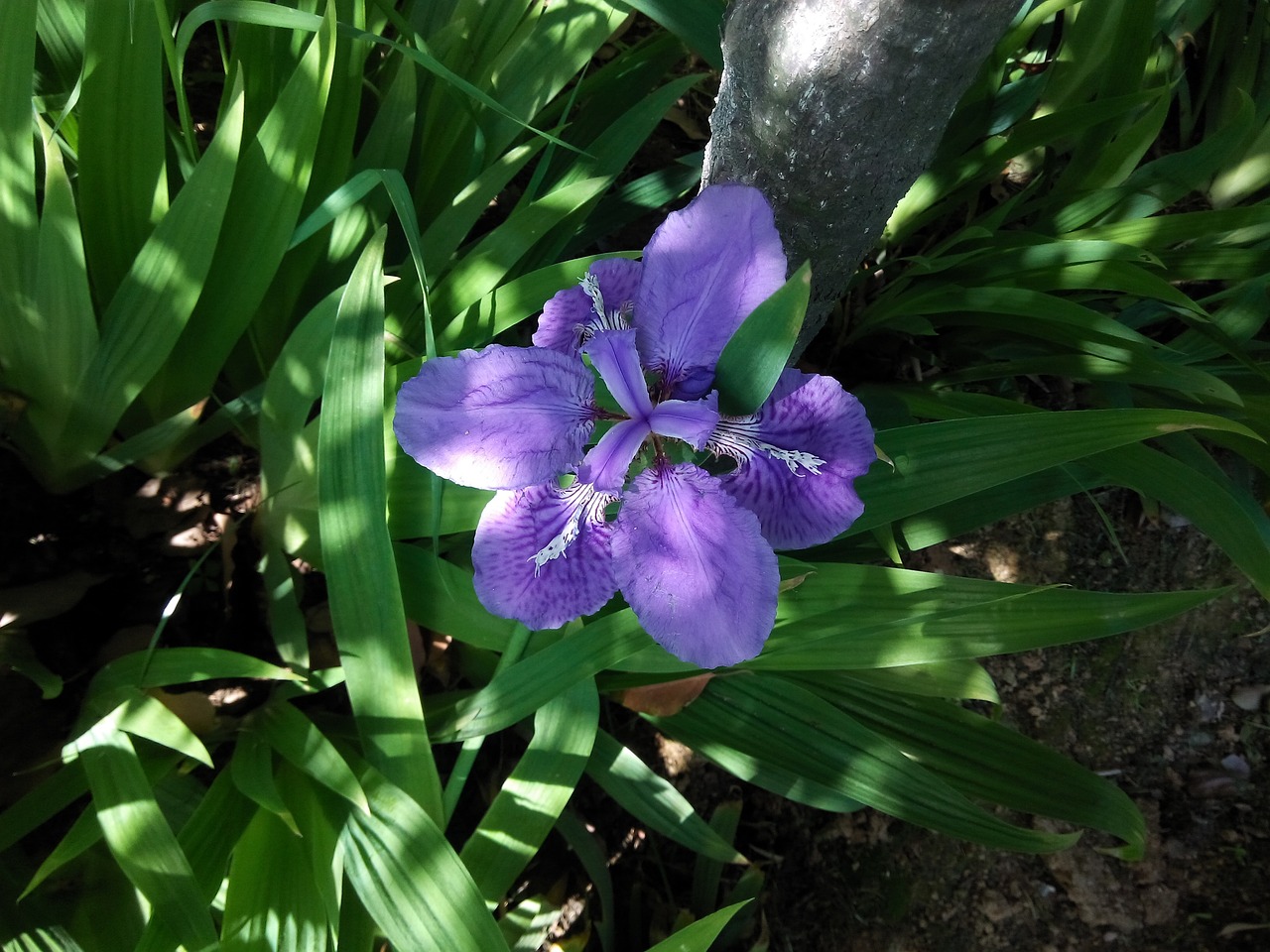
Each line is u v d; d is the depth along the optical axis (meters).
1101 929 0.39
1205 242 0.38
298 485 0.29
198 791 0.28
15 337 0.28
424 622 0.28
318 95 0.26
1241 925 0.38
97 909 0.26
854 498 0.23
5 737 0.29
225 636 0.33
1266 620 0.41
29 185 0.25
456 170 0.34
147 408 0.32
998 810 0.40
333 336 0.25
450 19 0.34
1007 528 0.41
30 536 0.31
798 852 0.39
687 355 0.23
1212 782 0.40
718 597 0.21
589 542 0.23
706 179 0.32
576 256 0.40
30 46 0.24
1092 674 0.41
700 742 0.32
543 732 0.27
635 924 0.36
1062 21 0.44
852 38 0.22
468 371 0.21
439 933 0.23
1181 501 0.30
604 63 0.44
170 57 0.27
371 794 0.25
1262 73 0.41
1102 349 0.34
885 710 0.32
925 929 0.39
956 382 0.39
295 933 0.23
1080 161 0.38
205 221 0.26
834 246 0.29
